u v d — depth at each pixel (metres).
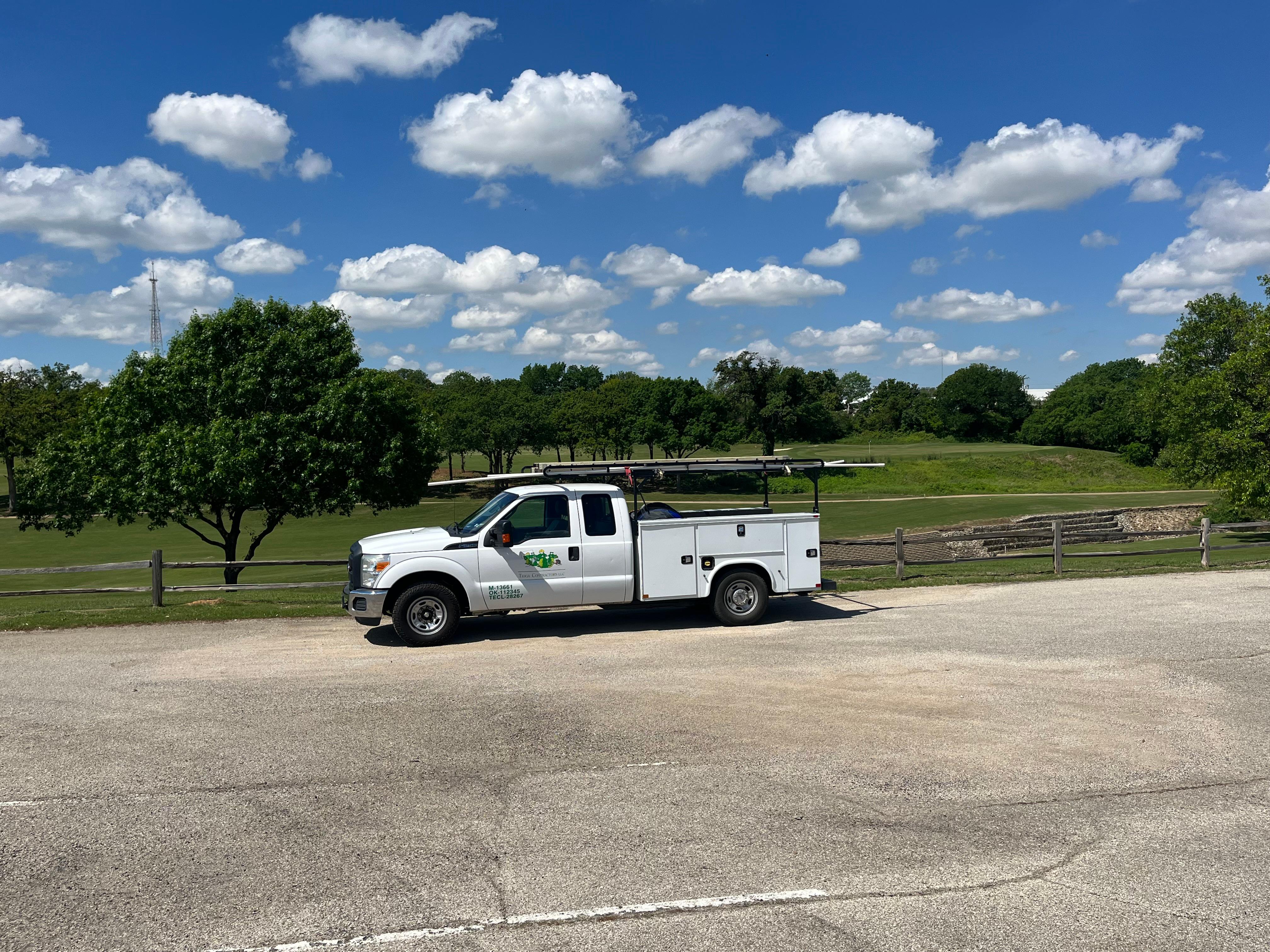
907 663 9.59
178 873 4.61
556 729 7.23
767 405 83.12
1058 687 8.49
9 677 9.32
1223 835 5.06
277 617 13.45
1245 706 7.79
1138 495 54.94
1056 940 3.89
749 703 8.00
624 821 5.30
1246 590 14.72
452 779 6.05
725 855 4.81
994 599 14.33
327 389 25.27
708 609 13.31
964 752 6.57
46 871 4.62
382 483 25.72
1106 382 128.50
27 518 31.50
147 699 8.30
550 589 11.63
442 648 10.91
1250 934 3.94
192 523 48.81
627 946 3.86
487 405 75.69
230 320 25.80
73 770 6.25
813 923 4.06
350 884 4.48
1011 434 118.88
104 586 27.23
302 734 7.11
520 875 4.59
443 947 3.87
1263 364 30.91
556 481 12.90
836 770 6.20
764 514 12.49
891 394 138.75
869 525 40.91
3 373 75.38
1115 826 5.20
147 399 25.34
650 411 75.12
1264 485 29.95
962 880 4.51
